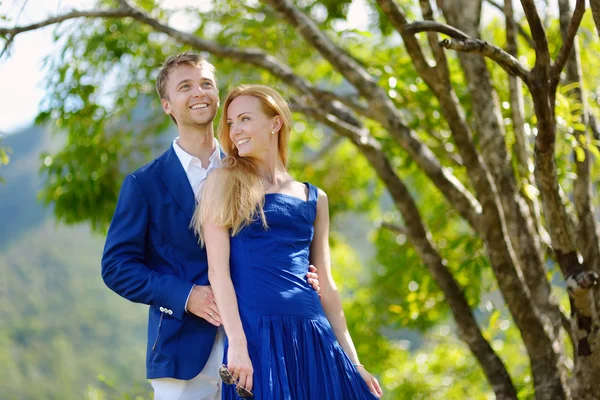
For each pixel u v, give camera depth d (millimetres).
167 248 3391
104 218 7910
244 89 3361
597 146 4633
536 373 4438
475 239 6219
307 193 3430
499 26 6395
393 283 9109
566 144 4242
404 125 5078
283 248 3244
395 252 8961
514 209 4531
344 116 6008
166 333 3350
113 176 7859
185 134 3492
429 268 5336
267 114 3330
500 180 4543
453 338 10055
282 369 3068
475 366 9219
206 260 3398
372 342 9594
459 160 6316
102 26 6832
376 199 10312
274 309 3160
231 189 3223
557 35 5691
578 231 4094
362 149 5660
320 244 3459
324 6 6965
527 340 4461
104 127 7730
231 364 3055
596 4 3549
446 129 6180
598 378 3805
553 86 3574
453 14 4688
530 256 4535
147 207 3385
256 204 3242
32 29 5141
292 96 6430
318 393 3125
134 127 7988
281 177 3420
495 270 4504
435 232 8320
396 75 6000
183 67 3473
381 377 9859
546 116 3592
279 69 5996
